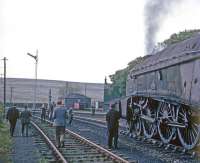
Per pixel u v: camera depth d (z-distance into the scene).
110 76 60.94
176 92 12.77
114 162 10.12
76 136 17.28
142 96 16.17
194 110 11.14
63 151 12.30
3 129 22.16
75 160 10.35
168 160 10.50
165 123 13.41
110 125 13.66
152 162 10.12
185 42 12.86
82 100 91.06
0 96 138.00
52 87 146.75
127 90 19.02
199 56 10.95
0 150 12.33
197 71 11.16
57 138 13.38
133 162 9.81
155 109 14.98
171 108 13.00
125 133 19.20
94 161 10.34
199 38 11.55
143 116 15.91
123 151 12.70
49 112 36.09
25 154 11.72
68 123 32.81
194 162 10.11
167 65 13.49
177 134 12.84
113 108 13.83
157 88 14.70
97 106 89.88
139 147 13.86
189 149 11.50
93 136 19.03
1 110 29.41
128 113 18.25
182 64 12.38
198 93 10.96
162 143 13.95
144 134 16.09
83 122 34.50
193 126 11.42
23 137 18.16
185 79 12.03
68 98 89.75
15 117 18.72
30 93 142.88
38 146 14.09
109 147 13.72
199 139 10.92
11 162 10.05
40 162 9.96
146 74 16.25
